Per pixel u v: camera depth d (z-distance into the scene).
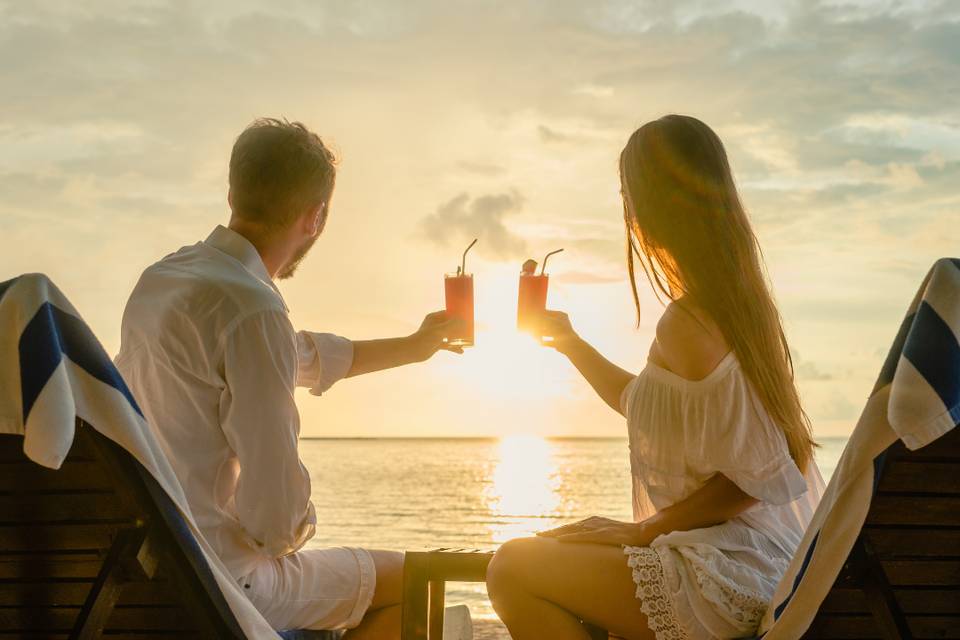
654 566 2.21
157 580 2.07
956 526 2.02
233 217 2.58
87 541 1.99
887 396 1.88
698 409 2.28
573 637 2.28
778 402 2.30
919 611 2.11
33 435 1.74
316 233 2.66
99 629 1.95
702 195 2.31
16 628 2.12
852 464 1.89
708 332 2.27
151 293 2.41
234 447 2.34
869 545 2.00
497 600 2.34
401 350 3.16
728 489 2.29
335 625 2.58
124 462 1.90
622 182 2.49
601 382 2.98
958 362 1.80
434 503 38.12
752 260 2.34
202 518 2.34
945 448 1.93
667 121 2.38
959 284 1.84
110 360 1.90
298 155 2.53
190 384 2.34
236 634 2.03
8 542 2.01
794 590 1.99
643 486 2.47
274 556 2.38
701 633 2.17
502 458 89.75
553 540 2.34
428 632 2.54
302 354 3.02
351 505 37.16
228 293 2.35
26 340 1.79
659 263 2.41
